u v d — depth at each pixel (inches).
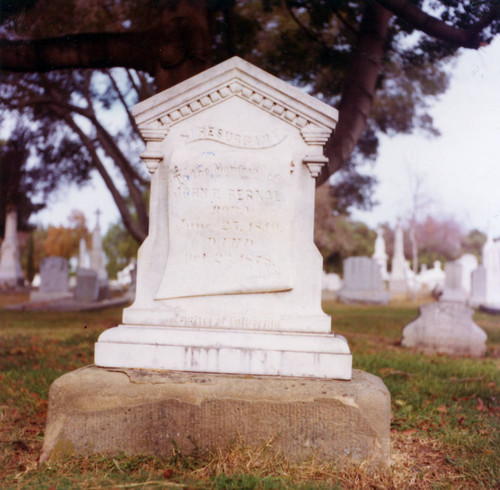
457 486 122.2
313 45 314.2
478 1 219.1
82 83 394.6
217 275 148.5
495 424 166.7
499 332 466.3
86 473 122.6
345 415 129.4
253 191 148.6
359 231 1712.6
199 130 152.2
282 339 141.8
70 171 446.6
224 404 131.1
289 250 148.2
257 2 287.6
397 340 394.9
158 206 153.1
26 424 164.9
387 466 128.3
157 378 136.0
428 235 1566.2
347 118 267.9
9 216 549.6
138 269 151.7
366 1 271.7
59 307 671.1
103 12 258.5
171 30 232.4
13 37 246.7
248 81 149.9
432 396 205.2
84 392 134.7
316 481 119.3
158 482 116.3
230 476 117.6
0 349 311.9
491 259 794.2
